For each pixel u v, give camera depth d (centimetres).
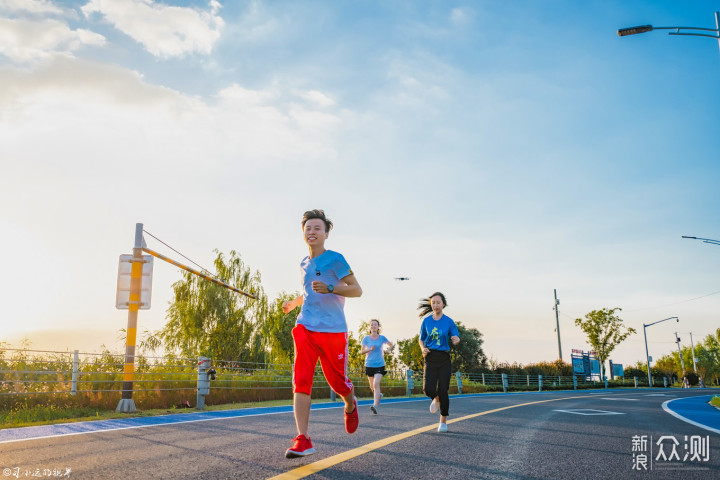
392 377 2162
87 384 1004
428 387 620
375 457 407
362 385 1808
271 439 516
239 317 2891
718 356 10088
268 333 3058
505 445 495
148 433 573
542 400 1588
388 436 552
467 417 833
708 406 1355
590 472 366
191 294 2894
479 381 3497
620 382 5697
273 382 1458
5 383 901
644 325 6044
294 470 345
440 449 460
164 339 2798
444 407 616
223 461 380
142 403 1028
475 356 4972
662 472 372
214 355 2759
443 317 655
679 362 10244
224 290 2928
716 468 393
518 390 3528
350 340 2517
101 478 319
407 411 1005
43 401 912
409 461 392
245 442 492
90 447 458
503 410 1019
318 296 394
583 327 6234
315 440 511
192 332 2791
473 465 382
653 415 933
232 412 925
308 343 386
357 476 330
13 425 664
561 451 462
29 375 942
